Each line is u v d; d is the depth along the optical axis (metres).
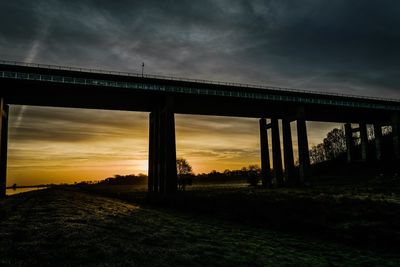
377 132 101.19
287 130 80.94
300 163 74.00
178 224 19.36
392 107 86.62
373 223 20.27
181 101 67.69
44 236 12.23
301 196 38.50
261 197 38.09
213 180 157.00
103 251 10.76
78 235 12.73
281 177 81.19
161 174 63.00
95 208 24.69
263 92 71.31
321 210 25.73
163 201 36.84
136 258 10.40
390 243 16.25
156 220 20.28
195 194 46.84
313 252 14.59
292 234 18.78
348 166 97.25
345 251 15.12
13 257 9.41
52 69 55.41
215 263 11.02
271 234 18.38
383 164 85.75
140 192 62.50
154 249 11.80
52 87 56.06
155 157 67.12
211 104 71.25
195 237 15.32
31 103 62.78
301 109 74.81
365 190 45.91
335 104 78.31
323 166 110.38
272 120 84.06
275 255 13.30
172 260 10.65
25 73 53.88
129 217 20.48
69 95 59.75
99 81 58.28
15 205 25.62
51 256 9.77
